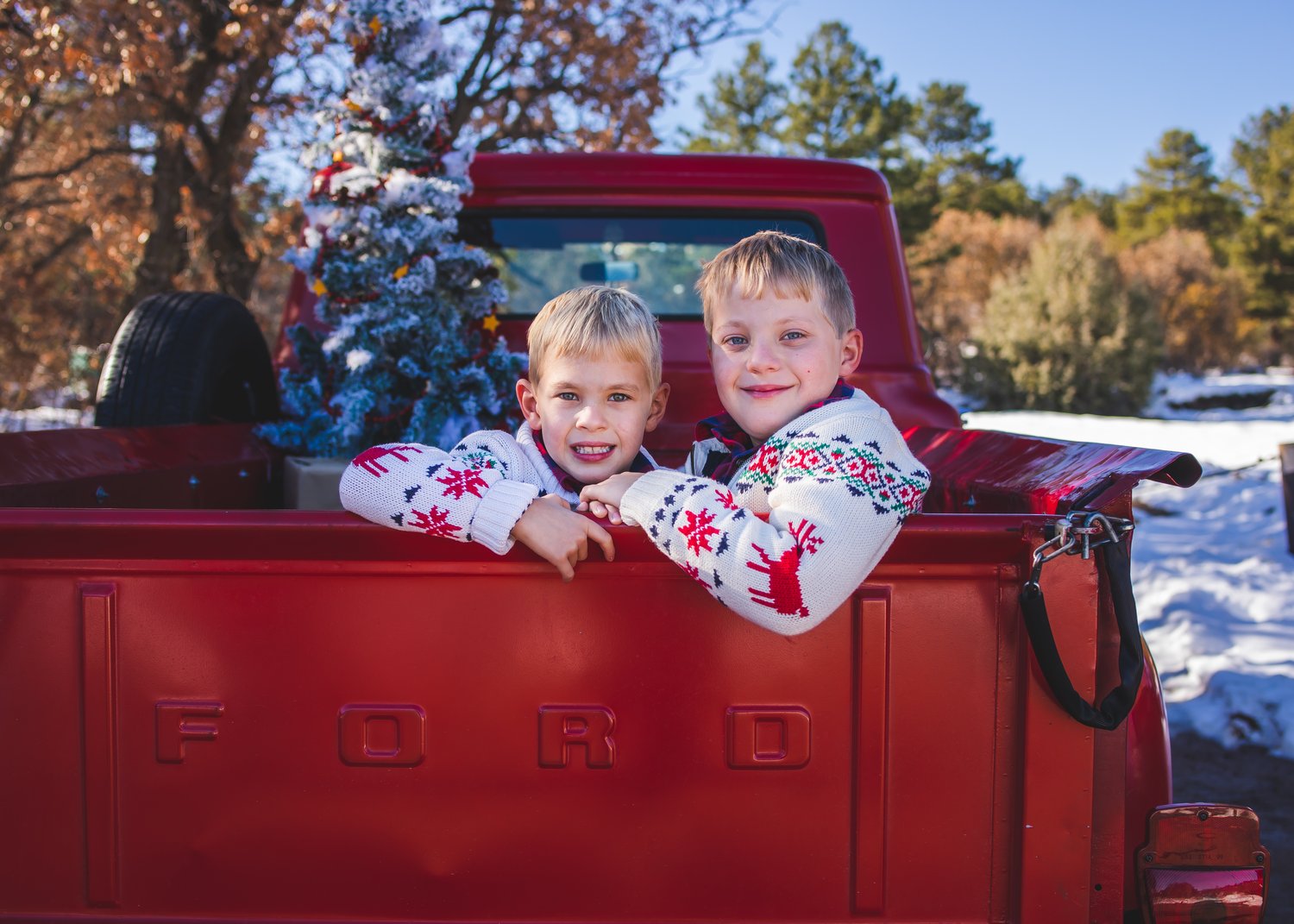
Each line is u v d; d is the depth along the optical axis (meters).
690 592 1.37
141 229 9.94
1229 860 1.45
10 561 1.36
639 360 1.68
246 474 2.62
